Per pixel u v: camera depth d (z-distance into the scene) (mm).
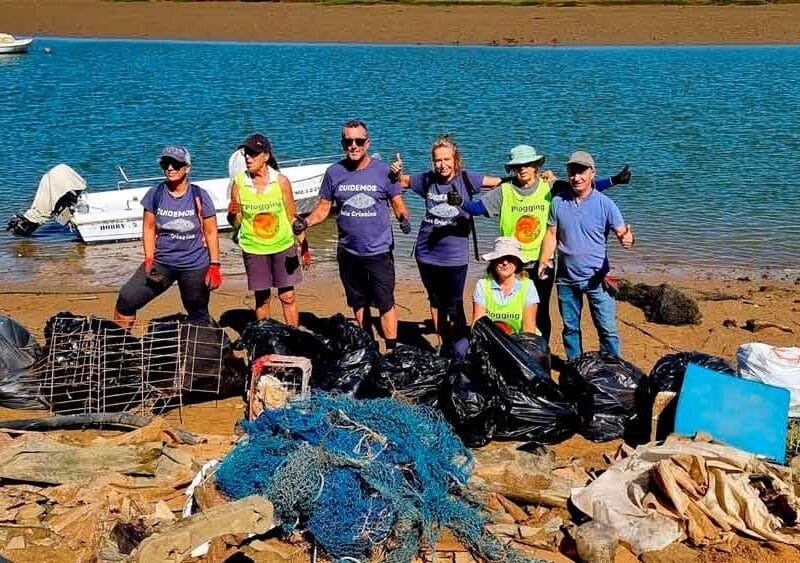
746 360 7699
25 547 5906
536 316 8992
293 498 5605
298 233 9266
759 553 5895
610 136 24375
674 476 6266
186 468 6734
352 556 5773
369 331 9625
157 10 60562
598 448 7699
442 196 9141
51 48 49594
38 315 11281
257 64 41500
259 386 7695
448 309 9383
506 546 5957
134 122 26750
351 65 40750
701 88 33406
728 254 14766
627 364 8070
